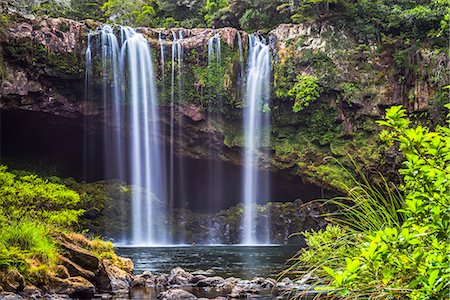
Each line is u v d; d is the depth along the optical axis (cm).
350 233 464
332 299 419
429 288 250
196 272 1260
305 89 2944
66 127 2944
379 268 302
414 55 2894
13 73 2616
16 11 2731
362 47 3003
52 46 2703
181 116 3027
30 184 1156
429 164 294
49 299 789
